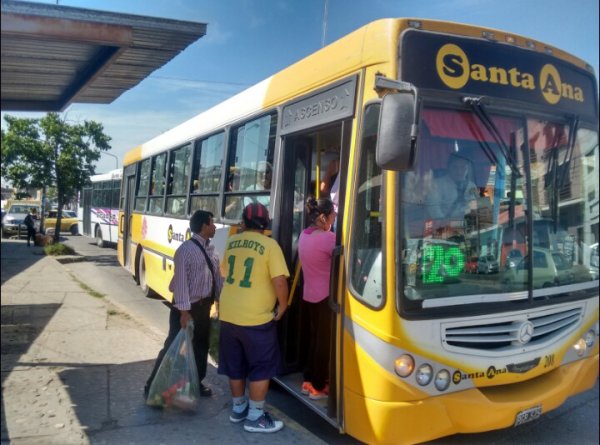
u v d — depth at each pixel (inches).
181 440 171.0
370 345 147.6
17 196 743.1
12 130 710.5
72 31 134.6
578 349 177.3
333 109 172.7
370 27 161.2
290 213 203.6
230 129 260.8
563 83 179.6
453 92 155.3
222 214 261.4
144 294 442.6
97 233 962.1
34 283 459.8
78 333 290.5
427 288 148.4
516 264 163.3
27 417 183.2
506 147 164.2
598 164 190.5
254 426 177.2
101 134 756.0
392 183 146.7
